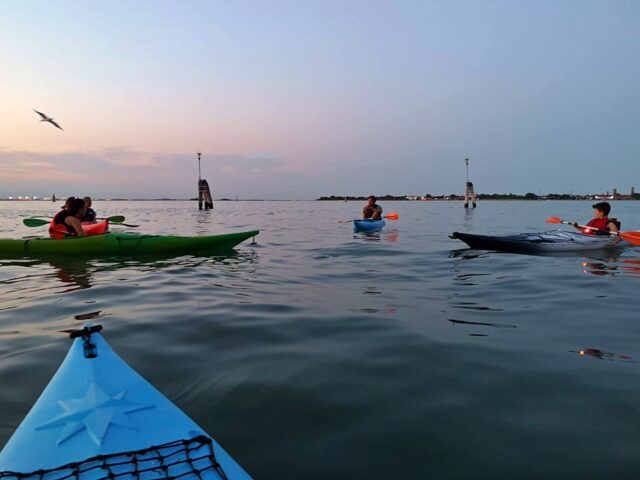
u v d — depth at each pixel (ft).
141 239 29.73
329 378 9.57
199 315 14.51
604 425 7.59
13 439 5.98
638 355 10.81
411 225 59.77
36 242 29.07
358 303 16.22
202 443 6.01
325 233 46.91
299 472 6.41
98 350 8.27
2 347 11.39
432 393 8.85
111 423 6.27
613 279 20.27
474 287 18.94
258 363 10.41
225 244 31.50
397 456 6.79
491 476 6.31
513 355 10.88
